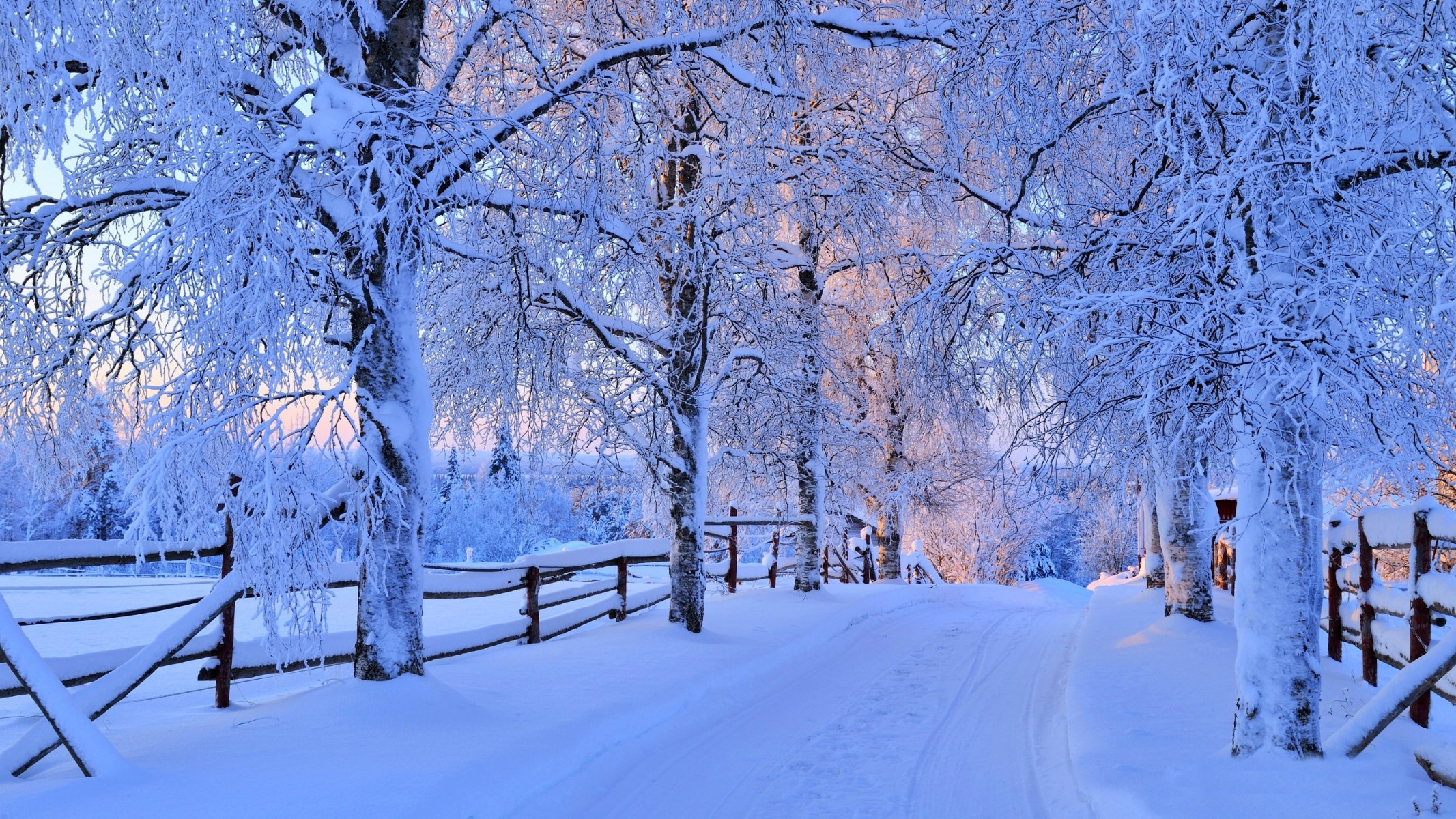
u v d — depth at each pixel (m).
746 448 14.86
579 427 11.96
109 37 5.78
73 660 6.29
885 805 5.64
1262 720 5.20
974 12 7.63
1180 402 4.86
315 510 5.84
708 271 10.61
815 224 13.09
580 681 8.04
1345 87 4.52
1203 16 4.90
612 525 43.31
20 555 5.52
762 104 10.16
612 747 6.56
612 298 11.48
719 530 21.23
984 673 10.16
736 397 14.02
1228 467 5.51
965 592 21.06
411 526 6.88
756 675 9.50
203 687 8.05
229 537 6.99
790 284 15.87
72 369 7.55
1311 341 4.36
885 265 13.15
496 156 7.07
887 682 9.70
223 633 7.02
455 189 7.03
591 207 7.97
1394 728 5.71
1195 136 5.70
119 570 23.30
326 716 6.16
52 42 5.85
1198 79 5.19
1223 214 4.89
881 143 12.30
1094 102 6.60
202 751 5.46
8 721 6.89
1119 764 5.41
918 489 24.64
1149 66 5.28
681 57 8.90
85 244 7.53
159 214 6.69
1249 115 4.99
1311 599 5.20
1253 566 5.29
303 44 7.30
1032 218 7.94
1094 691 7.61
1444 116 4.73
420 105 6.43
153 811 4.39
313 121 6.07
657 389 10.48
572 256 9.22
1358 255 4.70
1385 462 4.50
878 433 22.75
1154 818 4.46
